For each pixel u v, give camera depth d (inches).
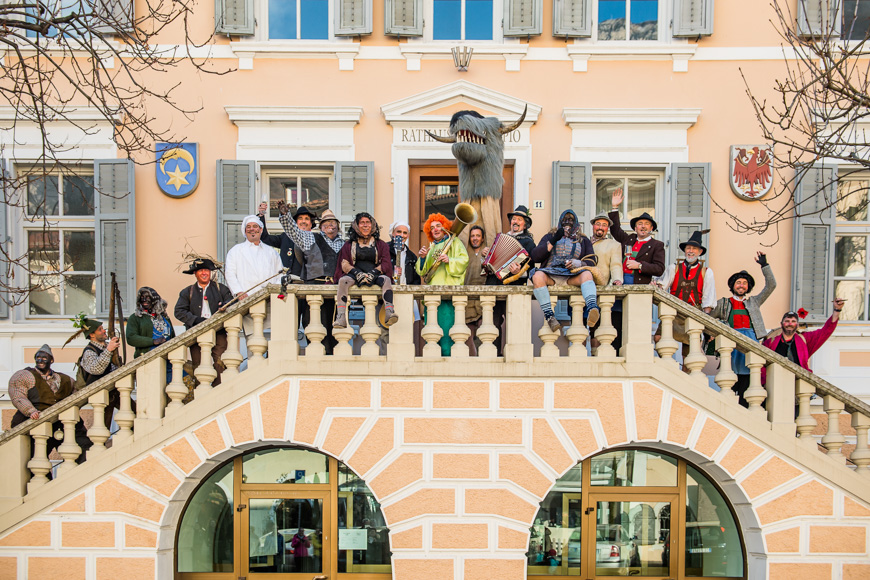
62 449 263.7
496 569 266.1
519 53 361.4
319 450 265.7
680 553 286.2
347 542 287.3
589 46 360.5
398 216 361.7
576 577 288.0
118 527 261.7
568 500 290.7
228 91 362.9
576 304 265.7
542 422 265.6
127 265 350.9
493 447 265.7
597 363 263.7
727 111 361.4
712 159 360.5
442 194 373.7
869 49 350.9
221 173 354.0
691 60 362.0
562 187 355.3
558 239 270.7
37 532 261.0
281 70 364.2
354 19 360.2
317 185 371.2
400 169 362.0
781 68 359.9
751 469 263.6
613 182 370.6
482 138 288.7
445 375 263.7
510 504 265.6
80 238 362.9
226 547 286.2
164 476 262.5
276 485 287.1
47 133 333.1
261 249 299.1
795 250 349.4
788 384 265.0
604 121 358.3
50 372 286.0
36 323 353.4
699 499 287.0
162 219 358.9
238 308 263.0
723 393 264.7
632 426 264.2
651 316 266.4
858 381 344.5
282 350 263.6
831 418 266.4
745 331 291.3
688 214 356.2
